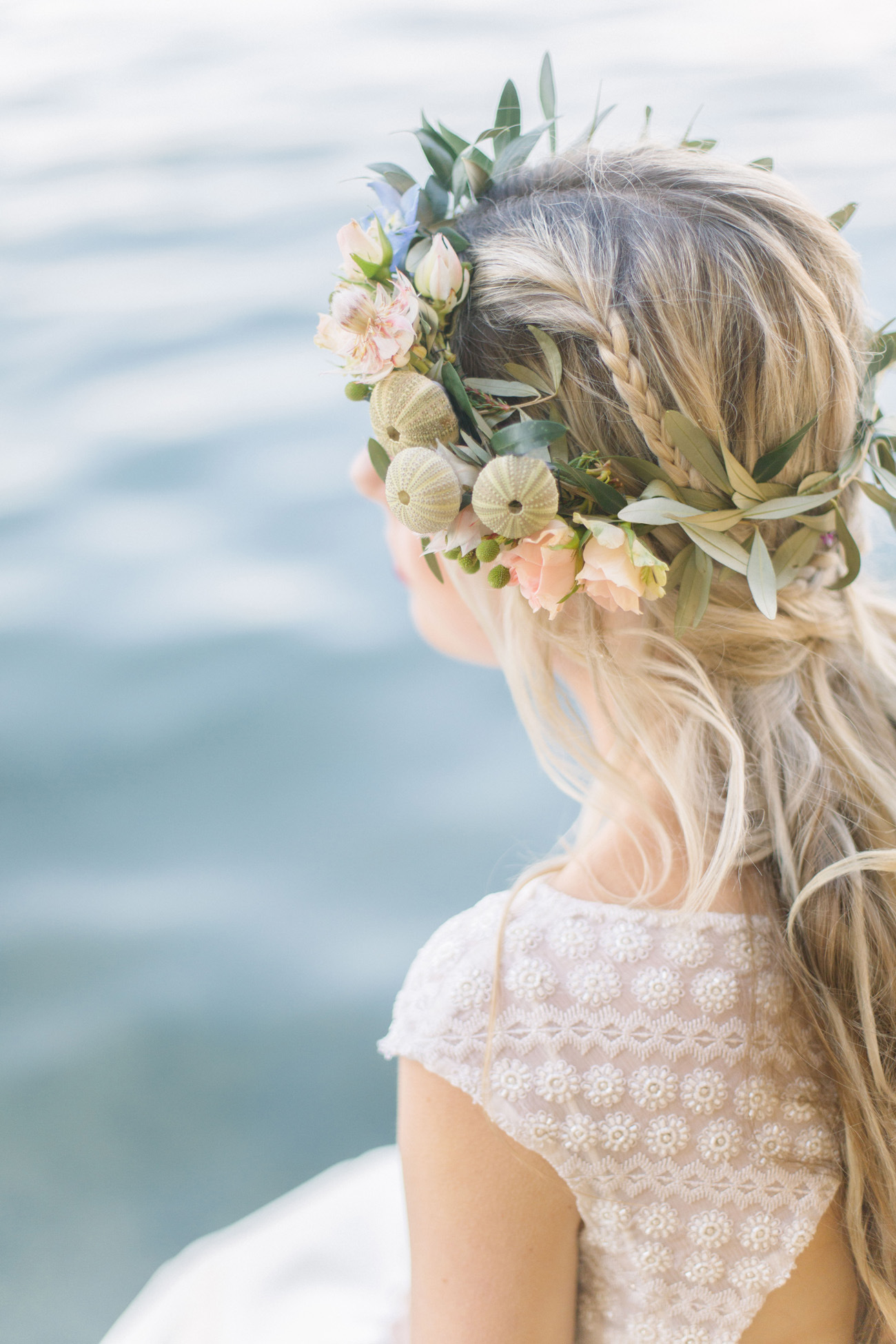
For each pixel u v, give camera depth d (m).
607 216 0.84
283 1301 1.54
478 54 8.52
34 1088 2.65
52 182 7.70
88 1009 2.84
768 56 6.89
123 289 6.27
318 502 4.60
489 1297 0.78
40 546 4.39
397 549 1.10
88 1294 2.25
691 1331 0.78
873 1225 0.80
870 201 4.63
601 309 0.81
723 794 0.85
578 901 0.81
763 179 0.87
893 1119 0.79
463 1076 0.76
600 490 0.82
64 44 10.16
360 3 10.49
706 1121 0.77
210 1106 2.62
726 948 0.79
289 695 3.75
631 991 0.77
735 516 0.83
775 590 0.83
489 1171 0.77
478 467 0.86
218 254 6.54
